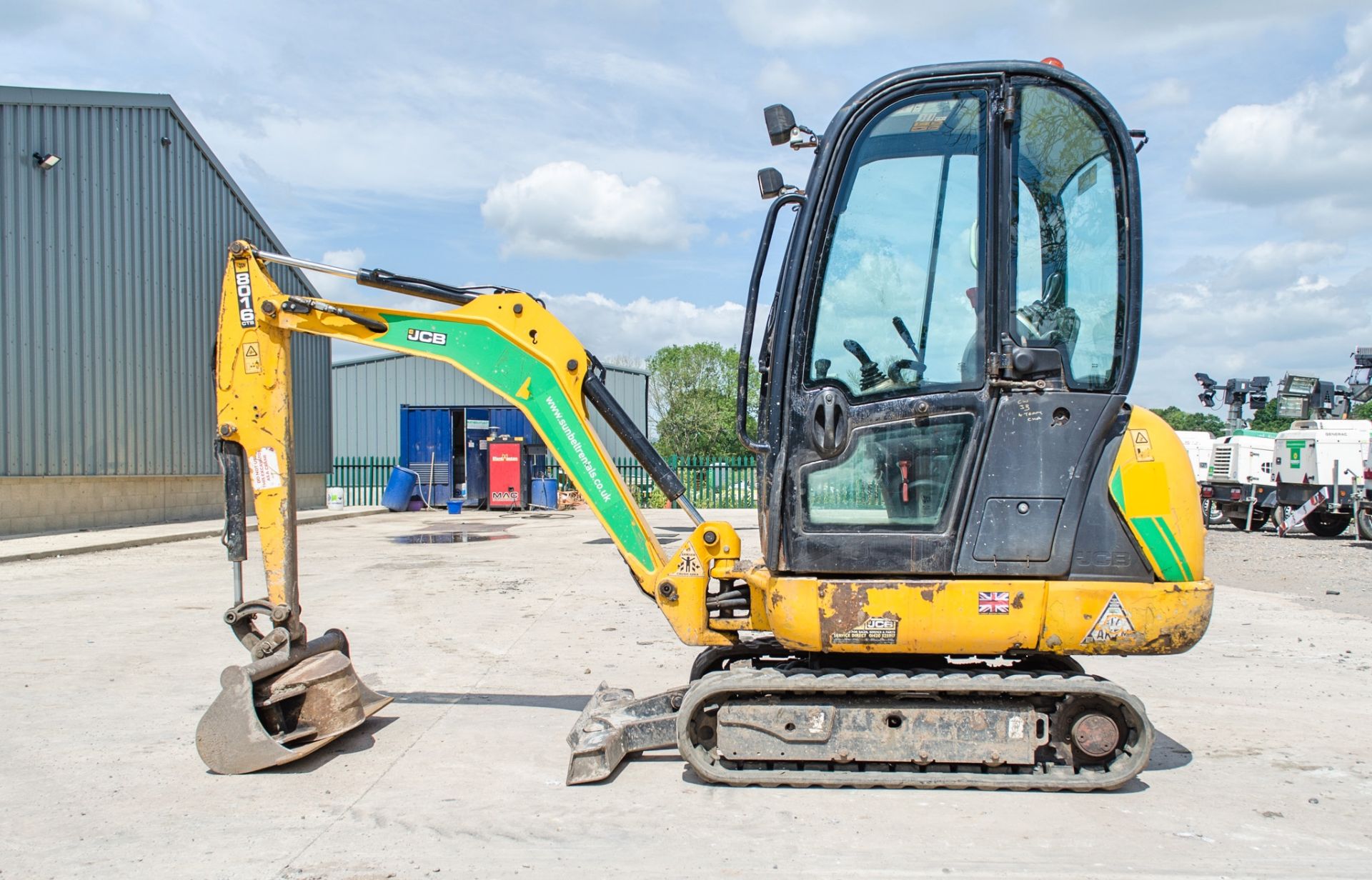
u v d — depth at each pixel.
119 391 17.53
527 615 9.05
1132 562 4.17
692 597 4.80
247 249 5.04
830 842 3.73
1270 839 3.79
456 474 32.25
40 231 15.54
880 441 4.25
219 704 4.63
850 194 4.32
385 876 3.46
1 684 6.29
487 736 5.21
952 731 4.22
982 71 4.22
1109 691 4.14
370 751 4.95
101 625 8.33
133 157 18.02
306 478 26.12
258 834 3.85
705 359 53.19
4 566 12.59
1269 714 5.76
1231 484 22.44
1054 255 4.27
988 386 4.18
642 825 3.91
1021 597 4.11
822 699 4.27
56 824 3.97
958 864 3.53
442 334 5.08
